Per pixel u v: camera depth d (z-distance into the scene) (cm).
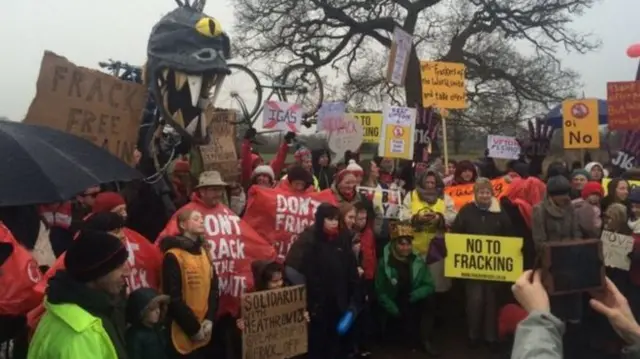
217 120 625
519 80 2427
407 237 630
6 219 412
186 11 506
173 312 421
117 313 369
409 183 1005
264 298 485
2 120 346
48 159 322
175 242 434
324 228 539
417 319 652
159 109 502
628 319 186
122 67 640
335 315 544
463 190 753
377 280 641
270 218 581
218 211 508
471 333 650
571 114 1018
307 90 1191
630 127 989
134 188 548
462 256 629
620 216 550
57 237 476
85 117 498
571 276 194
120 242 288
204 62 487
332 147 981
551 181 585
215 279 454
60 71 484
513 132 2364
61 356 257
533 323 164
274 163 789
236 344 509
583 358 496
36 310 338
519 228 655
